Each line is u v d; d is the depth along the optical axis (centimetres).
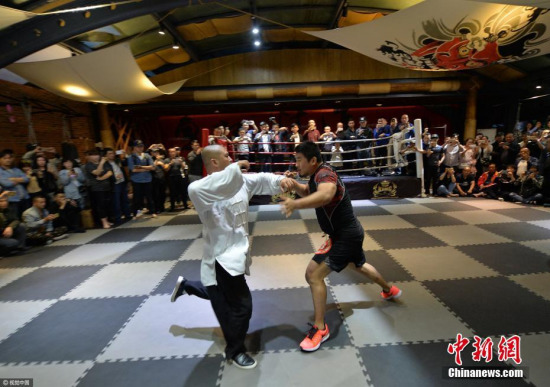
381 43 571
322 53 931
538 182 597
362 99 955
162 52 846
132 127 1105
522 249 367
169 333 230
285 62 937
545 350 195
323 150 773
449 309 246
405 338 212
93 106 971
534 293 266
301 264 352
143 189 620
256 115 1127
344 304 260
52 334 233
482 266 325
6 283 329
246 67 940
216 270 184
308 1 694
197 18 705
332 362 192
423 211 576
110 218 604
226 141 643
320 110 1119
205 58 959
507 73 887
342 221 204
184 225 555
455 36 534
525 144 686
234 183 167
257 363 193
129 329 237
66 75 620
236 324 186
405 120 715
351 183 699
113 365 197
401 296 270
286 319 242
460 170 734
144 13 503
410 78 930
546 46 550
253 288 296
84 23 487
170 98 943
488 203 626
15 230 429
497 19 490
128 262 379
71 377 188
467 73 916
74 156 698
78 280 331
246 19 745
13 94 719
